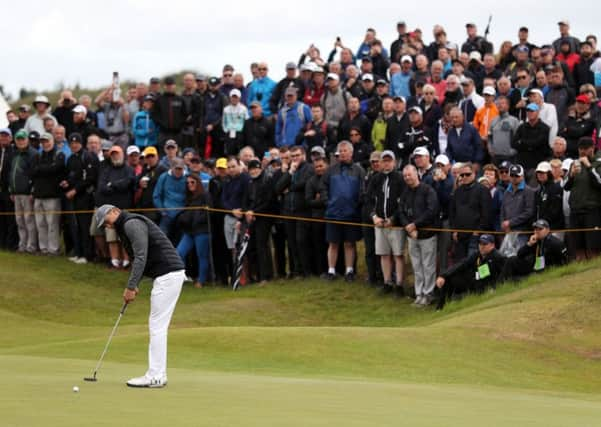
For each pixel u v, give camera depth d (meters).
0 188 58.97
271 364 31.52
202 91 60.69
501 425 18.59
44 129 59.56
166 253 24.78
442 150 49.75
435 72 54.38
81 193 55.97
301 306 48.00
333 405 20.97
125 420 17.78
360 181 49.25
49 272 54.81
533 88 52.16
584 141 42.59
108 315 48.97
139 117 59.72
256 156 56.91
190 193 52.50
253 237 51.97
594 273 40.47
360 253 55.25
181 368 30.33
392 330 36.12
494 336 35.56
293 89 55.19
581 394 28.05
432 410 20.77
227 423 17.67
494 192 45.31
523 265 42.41
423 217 45.16
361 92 57.12
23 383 23.59
